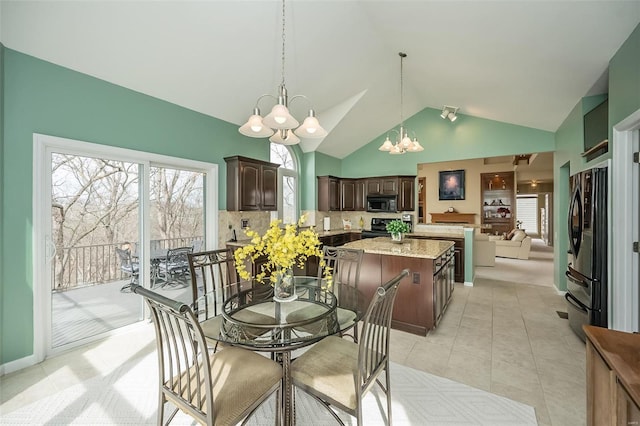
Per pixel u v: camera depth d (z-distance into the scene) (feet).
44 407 6.03
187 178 12.07
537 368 7.44
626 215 7.79
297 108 15.21
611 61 8.14
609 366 3.54
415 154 19.54
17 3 6.58
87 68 8.61
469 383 6.81
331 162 21.15
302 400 6.33
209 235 12.80
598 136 9.91
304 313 6.02
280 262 6.00
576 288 9.50
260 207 14.05
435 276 9.66
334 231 20.22
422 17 9.18
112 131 9.36
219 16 8.47
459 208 31.35
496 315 11.19
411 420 5.64
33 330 7.72
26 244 7.63
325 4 9.31
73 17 7.24
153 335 9.50
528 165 26.27
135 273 10.33
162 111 10.77
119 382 6.89
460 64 11.50
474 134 17.62
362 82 14.66
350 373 4.96
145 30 8.14
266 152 15.78
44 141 7.89
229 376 4.73
